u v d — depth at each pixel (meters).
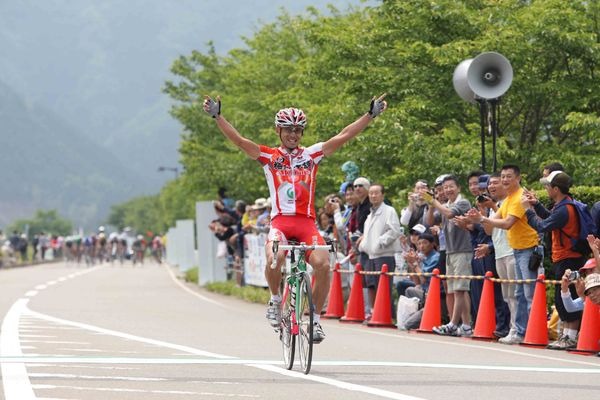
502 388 20.28
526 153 45.75
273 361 24.69
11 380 21.08
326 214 43.19
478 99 38.78
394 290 40.94
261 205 53.53
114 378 21.44
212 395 19.12
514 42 44.91
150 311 43.72
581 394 19.55
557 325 30.44
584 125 42.56
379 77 48.31
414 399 18.73
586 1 45.47
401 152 45.53
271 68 73.19
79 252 138.00
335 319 39.44
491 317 31.45
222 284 60.94
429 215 35.78
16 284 71.75
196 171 78.69
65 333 32.41
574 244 28.12
